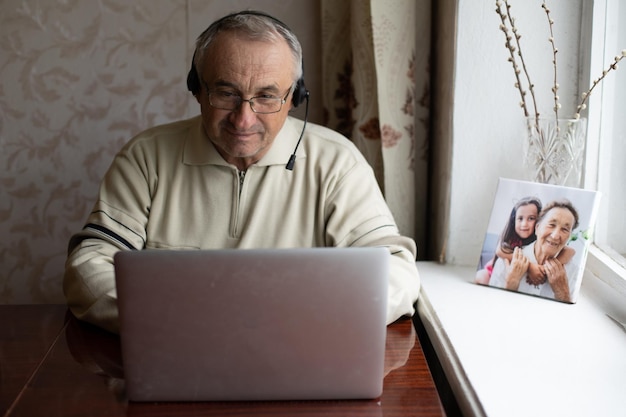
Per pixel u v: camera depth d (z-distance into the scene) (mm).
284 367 1091
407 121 2014
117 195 1688
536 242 1628
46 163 2309
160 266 1046
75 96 2266
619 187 1610
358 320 1073
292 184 1701
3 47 2230
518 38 1635
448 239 1902
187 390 1102
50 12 2215
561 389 1165
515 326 1442
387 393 1149
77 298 1469
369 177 1737
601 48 1695
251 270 1046
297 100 1632
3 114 2271
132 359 1088
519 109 1810
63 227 2357
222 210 1680
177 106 2285
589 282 1639
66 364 1261
